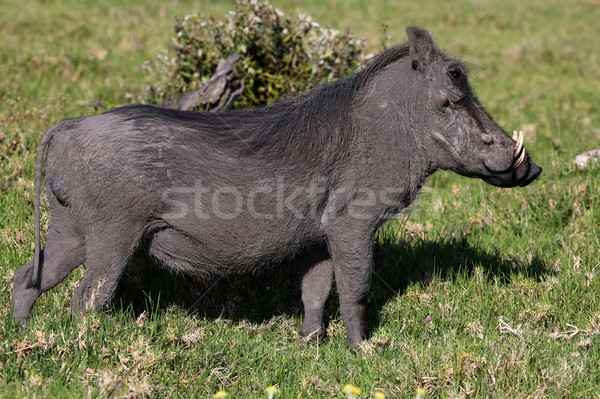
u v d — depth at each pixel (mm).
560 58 24922
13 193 9594
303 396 6289
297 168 6887
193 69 12070
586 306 8086
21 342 6223
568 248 9406
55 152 6719
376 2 32719
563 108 18500
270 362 6832
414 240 9656
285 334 7691
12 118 12008
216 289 8266
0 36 19109
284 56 12102
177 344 6832
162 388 6125
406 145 7047
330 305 8344
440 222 10414
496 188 11523
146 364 6258
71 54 18047
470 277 8766
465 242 9453
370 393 6316
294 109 7066
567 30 30469
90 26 22234
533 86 20812
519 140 7027
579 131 16062
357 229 7109
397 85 7047
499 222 10367
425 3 33625
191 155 6707
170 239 6953
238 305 8180
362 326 7457
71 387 5820
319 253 7613
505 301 8102
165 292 8117
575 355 6945
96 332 6543
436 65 6953
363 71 7188
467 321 7809
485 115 7074
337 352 7223
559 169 12172
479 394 6359
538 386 6387
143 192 6629
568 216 10492
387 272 8805
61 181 6688
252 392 6410
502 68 23141
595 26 31797
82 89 15227
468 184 12172
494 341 7203
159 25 23719
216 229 6863
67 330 6555
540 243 9727
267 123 6961
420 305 8156
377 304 8320
